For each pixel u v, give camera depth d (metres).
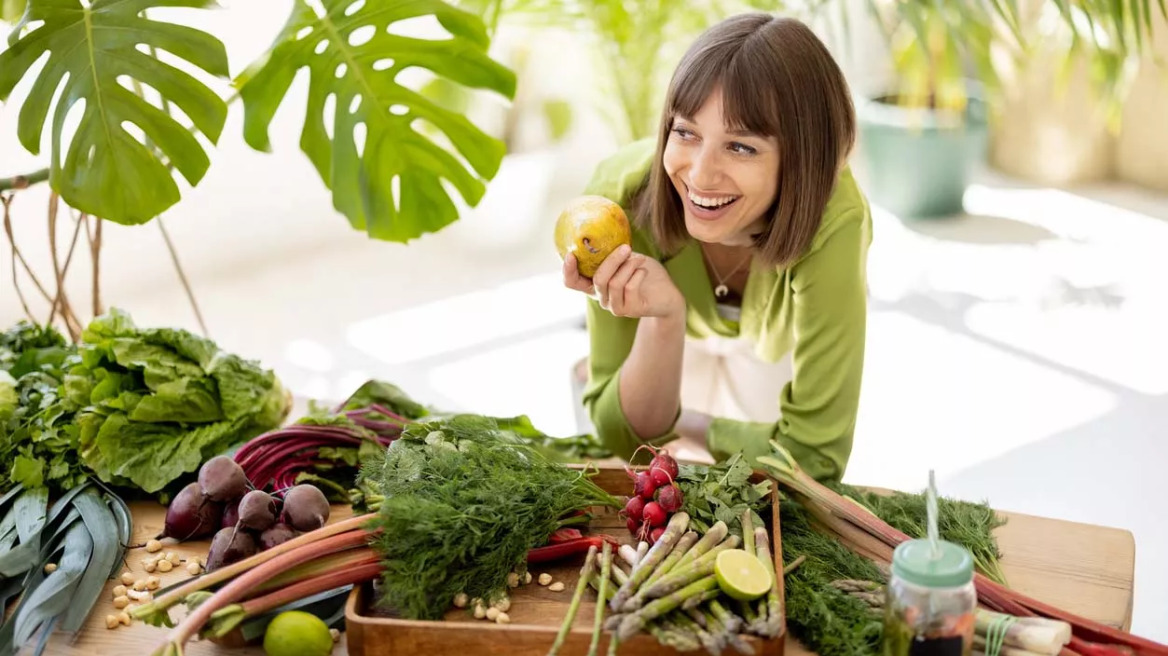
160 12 3.58
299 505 1.52
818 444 1.72
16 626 1.36
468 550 1.39
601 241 1.58
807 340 1.72
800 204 1.56
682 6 2.88
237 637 1.37
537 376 3.50
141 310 3.79
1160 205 4.54
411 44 1.87
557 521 1.50
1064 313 3.78
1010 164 4.91
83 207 1.72
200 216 4.01
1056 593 1.45
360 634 1.30
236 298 3.93
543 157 4.26
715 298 1.92
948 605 1.19
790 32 1.51
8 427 1.67
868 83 4.93
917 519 1.55
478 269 4.20
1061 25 3.71
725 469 1.54
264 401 1.78
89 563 1.48
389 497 1.44
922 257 4.20
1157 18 4.34
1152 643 1.31
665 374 1.76
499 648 1.29
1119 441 3.14
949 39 2.60
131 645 1.38
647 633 1.28
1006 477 3.00
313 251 4.31
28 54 1.70
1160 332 3.65
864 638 1.31
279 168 4.15
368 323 3.81
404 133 1.90
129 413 1.67
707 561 1.35
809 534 1.52
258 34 3.80
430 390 3.40
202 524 1.56
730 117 1.47
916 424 3.26
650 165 1.77
